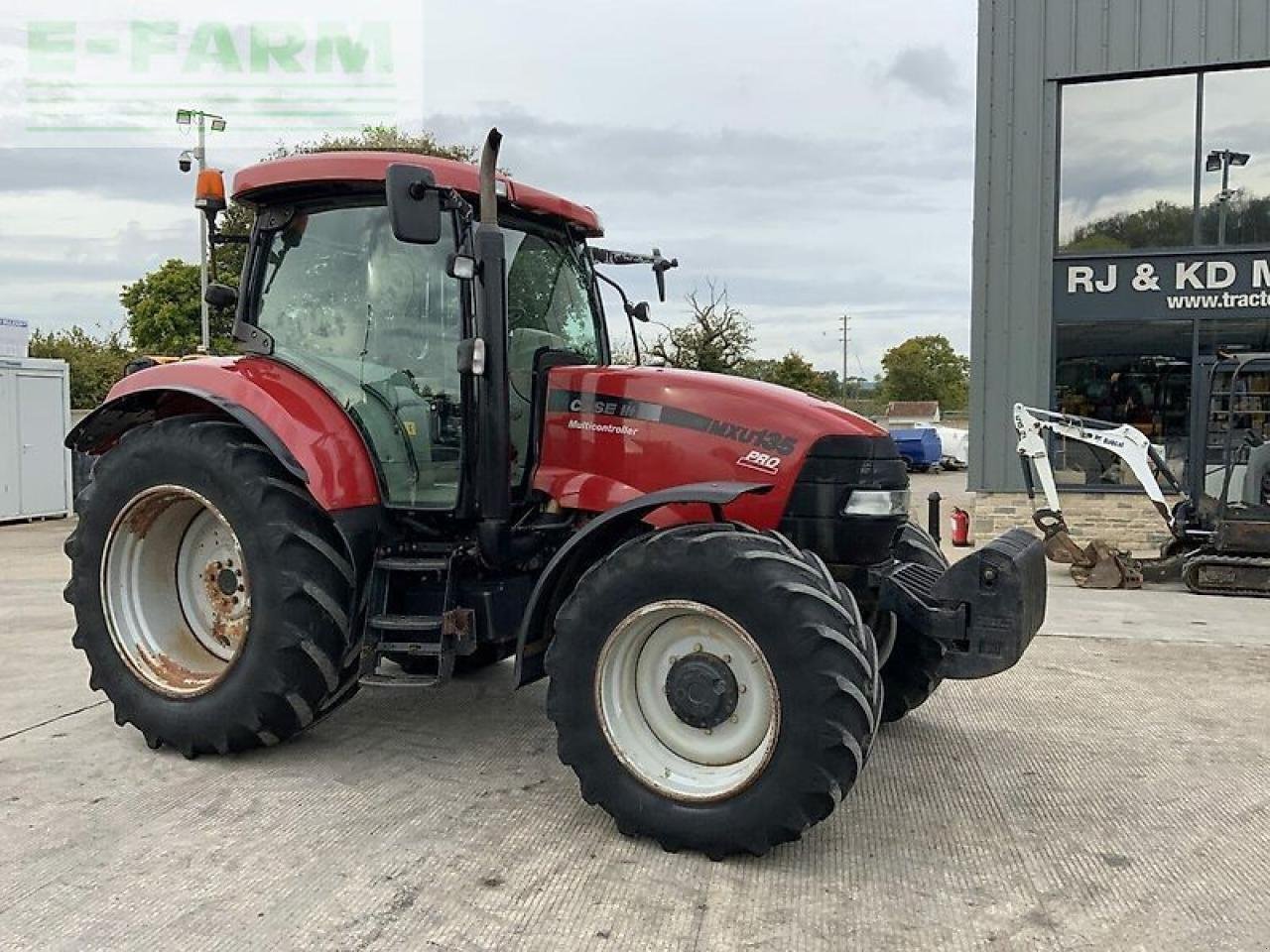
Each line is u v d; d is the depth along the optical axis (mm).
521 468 4523
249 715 4344
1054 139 12445
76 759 4535
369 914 3170
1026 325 12570
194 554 4844
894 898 3342
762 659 3477
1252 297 11953
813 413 4176
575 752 3748
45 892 3287
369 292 4570
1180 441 12281
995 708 5656
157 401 4879
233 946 2979
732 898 3318
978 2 12469
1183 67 12008
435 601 4395
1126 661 6879
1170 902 3350
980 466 12789
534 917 3172
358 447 4480
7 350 15492
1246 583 9789
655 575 3625
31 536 13766
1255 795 4336
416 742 4820
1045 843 3811
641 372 4398
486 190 4098
